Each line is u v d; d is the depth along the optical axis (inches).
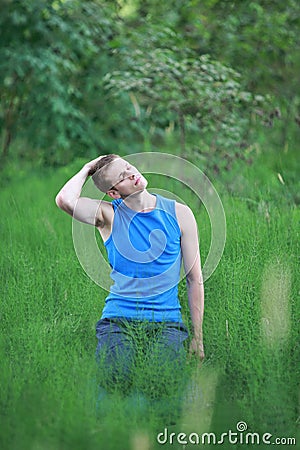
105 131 760.3
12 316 332.8
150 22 743.7
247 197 518.6
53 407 260.4
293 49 732.7
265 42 726.5
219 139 586.6
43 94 743.1
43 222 474.0
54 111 726.5
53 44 741.9
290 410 265.1
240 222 422.3
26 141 752.3
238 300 323.0
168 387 268.4
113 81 608.4
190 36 728.3
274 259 358.9
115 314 294.4
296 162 629.0
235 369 289.4
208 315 327.0
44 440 250.8
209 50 732.7
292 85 722.2
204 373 283.7
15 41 745.0
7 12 743.1
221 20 737.0
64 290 357.7
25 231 461.7
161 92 597.6
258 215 442.0
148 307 292.7
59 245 424.8
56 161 737.0
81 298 343.0
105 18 748.0
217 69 588.7
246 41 726.5
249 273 343.6
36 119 749.9
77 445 248.8
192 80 577.9
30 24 746.8
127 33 722.8
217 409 269.4
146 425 253.9
